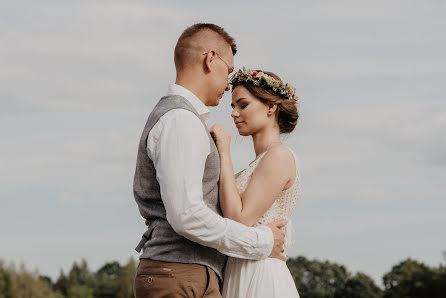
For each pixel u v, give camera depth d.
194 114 3.68
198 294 3.66
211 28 3.96
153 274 3.65
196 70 3.88
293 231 4.36
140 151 3.74
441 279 56.97
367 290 73.56
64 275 82.00
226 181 3.86
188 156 3.54
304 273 80.94
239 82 4.29
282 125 4.33
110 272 96.25
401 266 73.19
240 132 4.29
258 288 3.99
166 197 3.53
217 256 3.80
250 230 3.76
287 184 4.21
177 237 3.64
